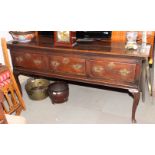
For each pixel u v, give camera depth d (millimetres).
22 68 2480
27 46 2240
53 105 2535
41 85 2803
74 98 2664
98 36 2303
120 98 2611
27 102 2623
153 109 2330
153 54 2438
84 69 2062
